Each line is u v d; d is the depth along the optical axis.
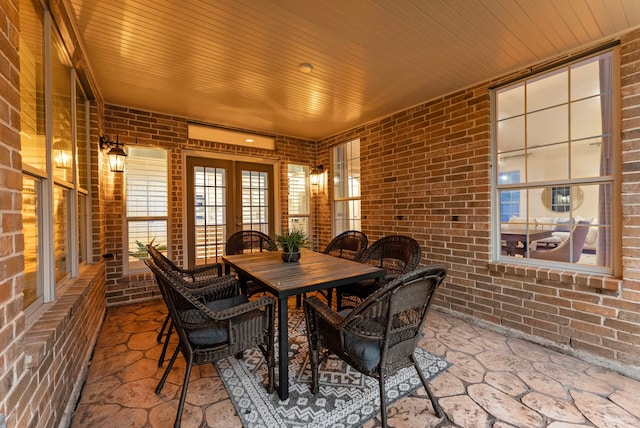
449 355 2.34
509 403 1.77
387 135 3.98
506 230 2.94
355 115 3.98
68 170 2.23
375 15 1.95
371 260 3.13
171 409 1.72
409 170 3.68
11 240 1.02
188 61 2.53
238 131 4.58
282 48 2.34
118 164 3.29
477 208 3.00
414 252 2.66
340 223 5.09
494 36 2.20
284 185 5.04
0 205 0.95
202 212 4.34
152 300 3.70
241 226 4.69
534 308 2.60
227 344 1.72
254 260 2.80
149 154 3.88
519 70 2.71
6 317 0.97
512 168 2.88
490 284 2.90
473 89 3.03
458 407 1.73
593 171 2.41
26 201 1.53
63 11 1.79
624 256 2.13
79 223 2.66
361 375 2.05
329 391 1.88
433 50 2.39
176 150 3.96
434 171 3.39
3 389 0.94
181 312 1.81
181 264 3.99
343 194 5.02
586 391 1.88
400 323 1.74
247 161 4.76
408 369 2.12
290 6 1.85
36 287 1.66
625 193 2.13
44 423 1.31
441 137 3.32
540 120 2.70
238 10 1.88
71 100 2.28
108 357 2.31
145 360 2.27
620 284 2.14
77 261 2.34
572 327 2.38
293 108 3.71
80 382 1.95
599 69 2.37
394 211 3.88
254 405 1.75
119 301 3.51
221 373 2.09
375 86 3.07
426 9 1.89
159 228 3.94
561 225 2.59
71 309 1.73
